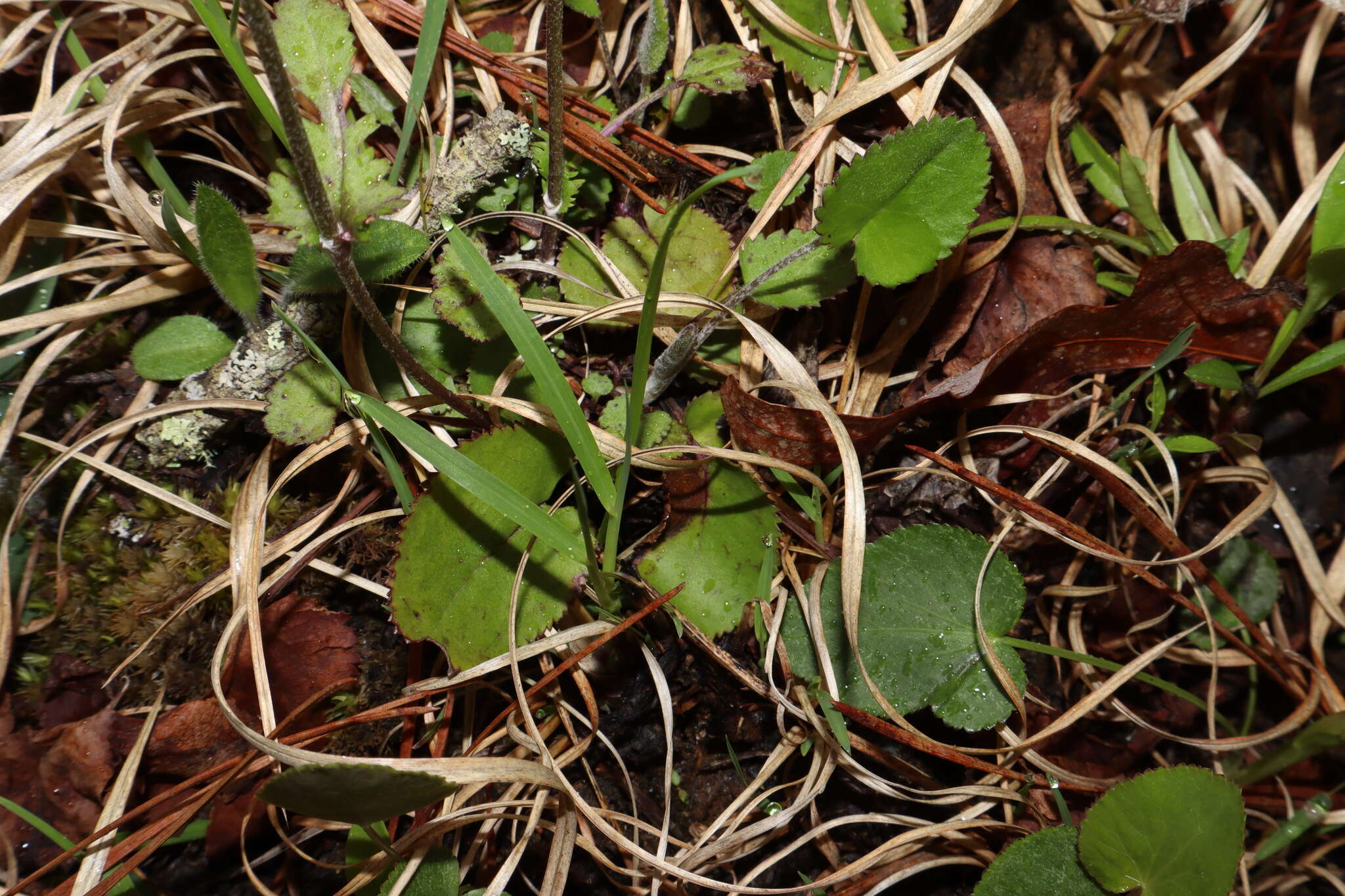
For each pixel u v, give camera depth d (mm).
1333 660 498
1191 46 516
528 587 459
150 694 474
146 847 449
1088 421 494
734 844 470
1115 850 454
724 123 500
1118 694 492
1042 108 506
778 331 490
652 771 481
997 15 488
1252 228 513
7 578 471
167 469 479
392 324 478
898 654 470
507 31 501
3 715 472
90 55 490
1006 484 495
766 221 481
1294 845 484
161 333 477
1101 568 495
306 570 478
